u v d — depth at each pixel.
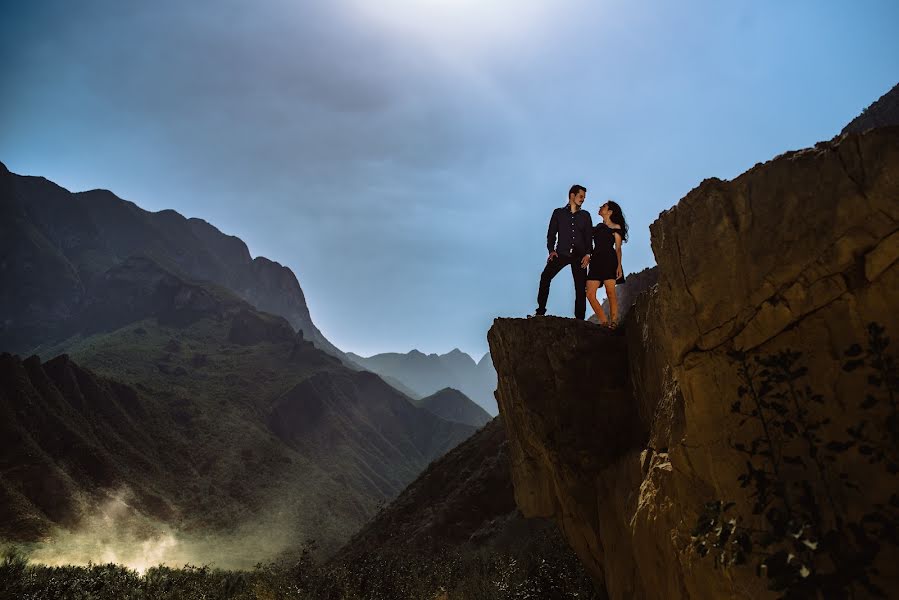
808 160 3.36
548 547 11.54
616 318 7.27
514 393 6.70
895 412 2.62
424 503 46.97
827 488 2.84
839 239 3.15
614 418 5.99
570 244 7.73
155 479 110.75
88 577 16.27
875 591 2.19
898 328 2.95
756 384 3.38
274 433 164.25
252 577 19.95
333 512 127.00
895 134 3.04
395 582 14.96
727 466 3.40
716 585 3.23
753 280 3.46
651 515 4.12
